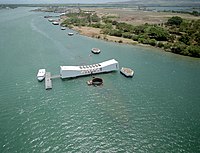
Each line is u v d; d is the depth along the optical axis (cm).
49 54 14225
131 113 7400
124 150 5697
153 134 6322
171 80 10356
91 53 14800
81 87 9462
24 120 6862
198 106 7925
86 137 6156
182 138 6178
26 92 8794
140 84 9844
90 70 10788
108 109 7619
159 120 7012
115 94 8819
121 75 10950
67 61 12925
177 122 6919
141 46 17025
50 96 8525
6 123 6681
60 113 7312
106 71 11244
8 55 13688
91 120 6944
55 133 6284
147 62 13100
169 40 17988
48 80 9869
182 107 7844
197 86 9688
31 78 10194
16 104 7819
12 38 18688
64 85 9631
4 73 10675
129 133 6353
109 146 5838
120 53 14988
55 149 5672
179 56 14538
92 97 8525
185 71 11644
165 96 8675
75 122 6825
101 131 6425
